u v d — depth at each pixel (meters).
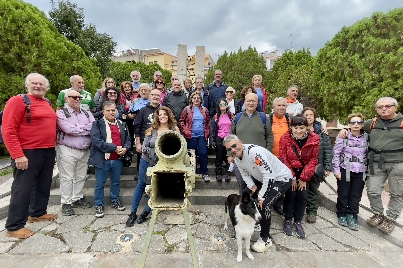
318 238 3.24
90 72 9.00
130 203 4.17
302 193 3.23
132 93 6.16
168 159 2.17
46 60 7.37
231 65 20.47
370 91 7.13
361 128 3.44
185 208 2.29
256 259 2.77
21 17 7.05
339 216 3.67
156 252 2.85
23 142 3.05
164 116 3.27
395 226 3.33
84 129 3.63
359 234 3.37
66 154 3.58
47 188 3.49
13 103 2.93
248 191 2.94
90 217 3.67
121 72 22.83
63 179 3.67
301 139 3.14
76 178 3.80
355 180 3.49
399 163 3.19
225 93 5.32
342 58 8.14
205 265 2.64
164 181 2.55
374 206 3.40
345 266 2.68
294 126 3.07
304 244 3.10
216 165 4.53
